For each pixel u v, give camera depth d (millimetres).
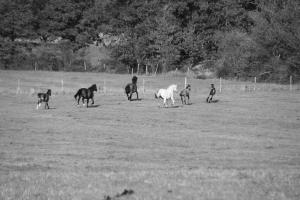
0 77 90812
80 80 88500
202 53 111250
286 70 92625
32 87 77312
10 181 18672
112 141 33062
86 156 27484
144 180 18000
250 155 28234
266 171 20469
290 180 17781
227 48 103625
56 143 32188
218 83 84625
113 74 99188
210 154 28516
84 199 15469
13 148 30281
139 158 26922
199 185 16891
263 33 98562
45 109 49406
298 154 28750
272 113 47625
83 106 51562
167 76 97562
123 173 19766
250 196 15430
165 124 40750
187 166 23672
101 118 43531
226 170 20953
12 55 110375
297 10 98062
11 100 58000
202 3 113312
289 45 94875
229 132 37438
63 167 23312
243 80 95812
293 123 42219
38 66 109625
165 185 16953
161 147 31000
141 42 109688
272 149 30641
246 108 50812
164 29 108312
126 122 41531
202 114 46312
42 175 19797
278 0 105375
